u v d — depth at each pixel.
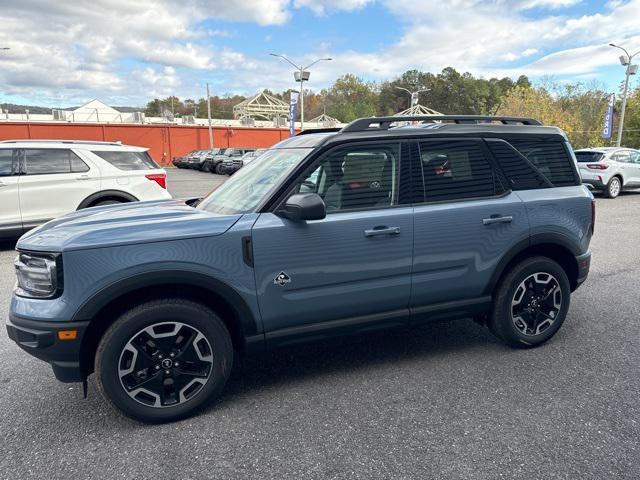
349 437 2.77
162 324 2.86
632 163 15.54
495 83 112.19
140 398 2.90
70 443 2.76
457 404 3.11
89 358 2.91
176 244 2.84
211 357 2.99
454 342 4.15
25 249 2.81
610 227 9.86
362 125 3.42
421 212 3.40
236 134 51.84
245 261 2.97
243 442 2.74
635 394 3.21
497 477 2.40
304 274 3.12
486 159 3.71
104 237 2.78
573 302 5.16
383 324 3.42
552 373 3.53
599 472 2.42
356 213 3.26
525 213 3.74
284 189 3.14
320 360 3.83
